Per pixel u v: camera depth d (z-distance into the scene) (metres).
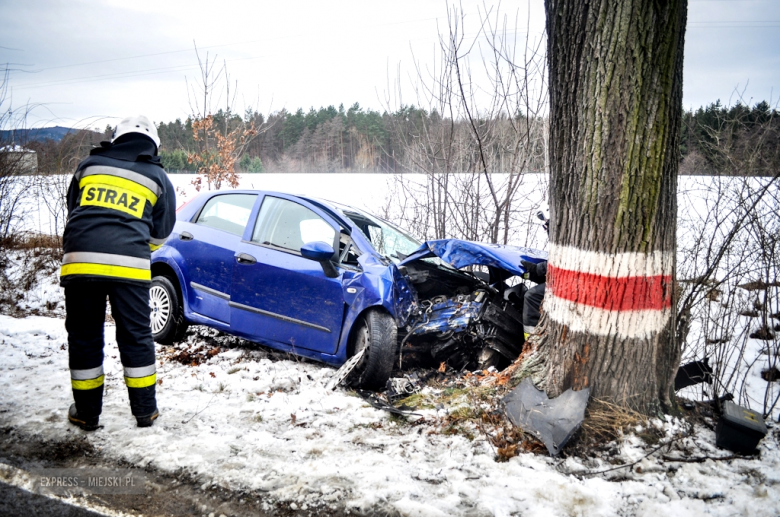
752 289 4.38
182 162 28.31
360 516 2.57
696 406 3.61
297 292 4.69
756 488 2.74
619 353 3.25
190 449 3.11
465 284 5.11
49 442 3.14
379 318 4.34
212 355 5.07
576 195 3.29
